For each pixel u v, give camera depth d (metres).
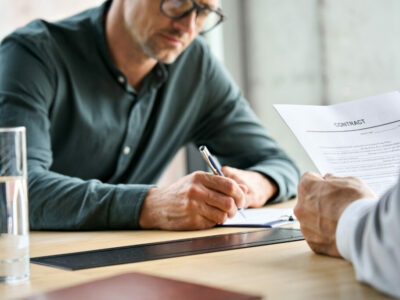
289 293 0.66
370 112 1.10
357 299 0.62
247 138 2.02
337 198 0.85
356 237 0.71
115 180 1.89
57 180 1.35
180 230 1.20
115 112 1.81
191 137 2.13
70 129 1.76
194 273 0.77
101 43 1.76
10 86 1.58
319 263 0.81
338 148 1.08
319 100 2.60
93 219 1.26
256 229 1.16
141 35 1.71
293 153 2.74
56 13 2.89
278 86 2.77
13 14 2.85
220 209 1.20
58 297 0.63
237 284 0.71
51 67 1.67
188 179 1.24
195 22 1.71
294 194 1.70
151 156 1.97
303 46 2.64
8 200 0.75
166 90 1.92
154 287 0.66
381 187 1.04
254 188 1.52
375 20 2.33
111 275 0.75
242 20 2.89
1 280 0.75
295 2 2.65
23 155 0.74
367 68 2.38
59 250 1.01
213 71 2.05
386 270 0.63
